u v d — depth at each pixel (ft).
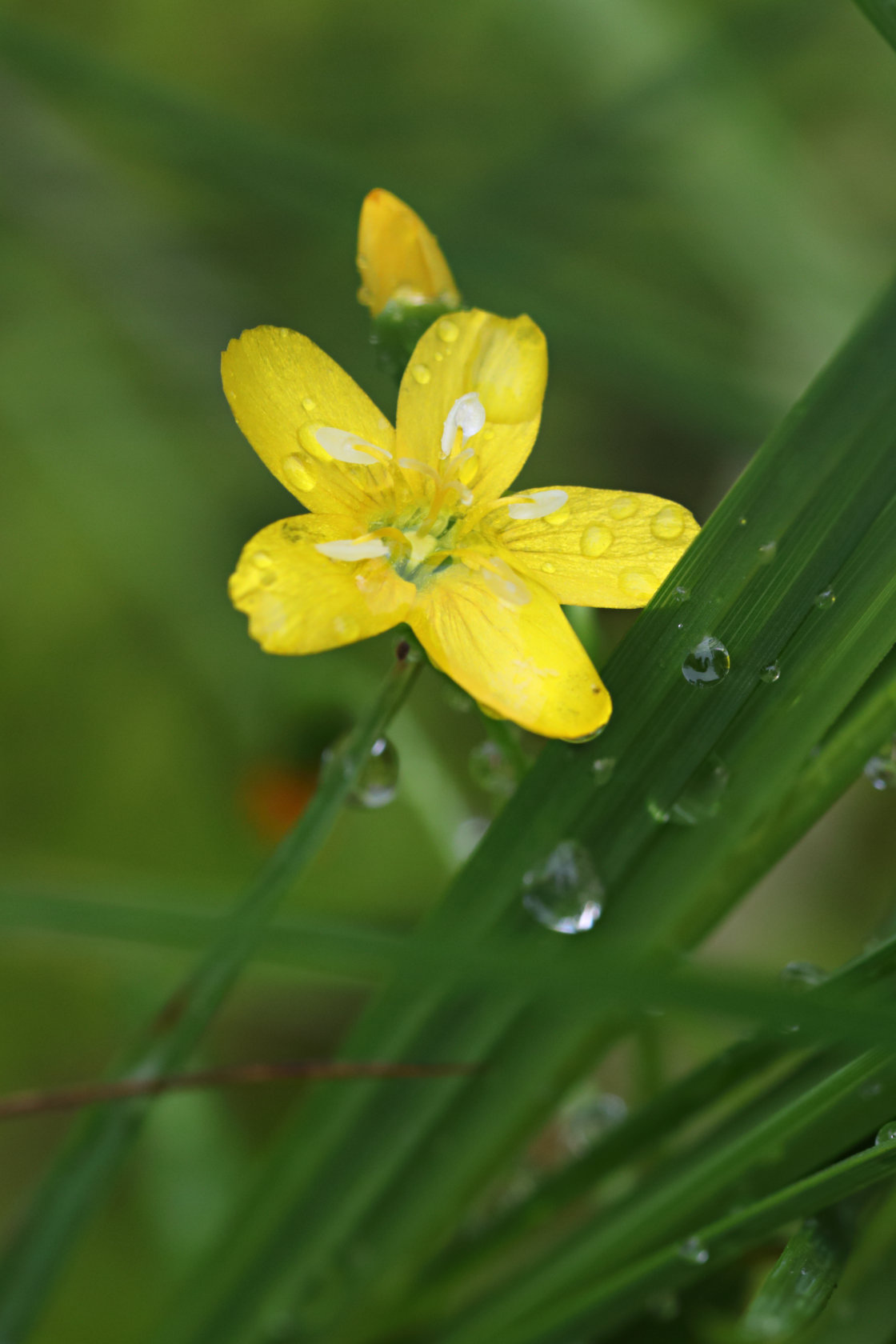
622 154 0.66
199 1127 0.57
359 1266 0.47
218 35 0.84
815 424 0.43
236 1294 0.47
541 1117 0.47
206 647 0.76
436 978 0.43
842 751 0.44
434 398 0.44
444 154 0.80
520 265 0.55
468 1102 0.46
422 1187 0.47
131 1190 0.65
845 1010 0.42
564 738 0.43
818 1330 0.45
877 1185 0.44
